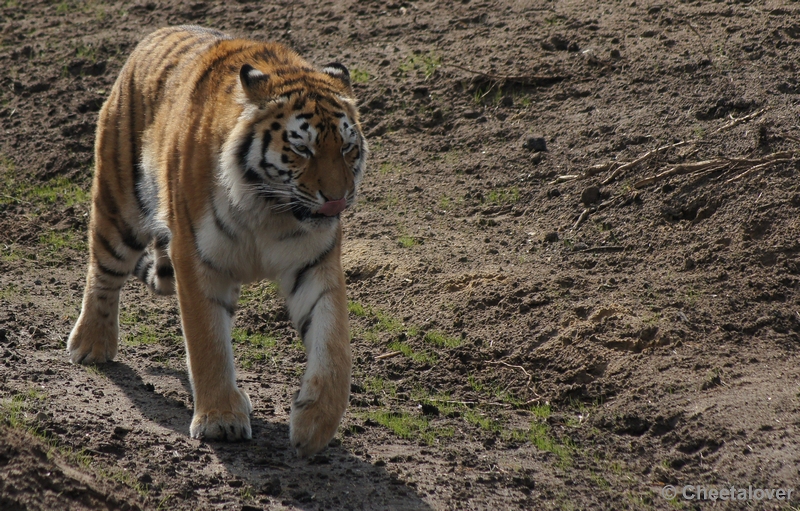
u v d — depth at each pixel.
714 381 9.14
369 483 7.88
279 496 7.44
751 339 9.84
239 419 8.38
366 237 13.89
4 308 12.16
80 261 14.41
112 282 10.48
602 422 9.15
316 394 7.99
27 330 11.38
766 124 13.09
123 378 10.10
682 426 8.62
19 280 13.41
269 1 21.84
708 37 16.22
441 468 8.35
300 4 21.38
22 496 6.30
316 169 8.09
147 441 8.20
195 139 8.46
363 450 8.64
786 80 14.32
